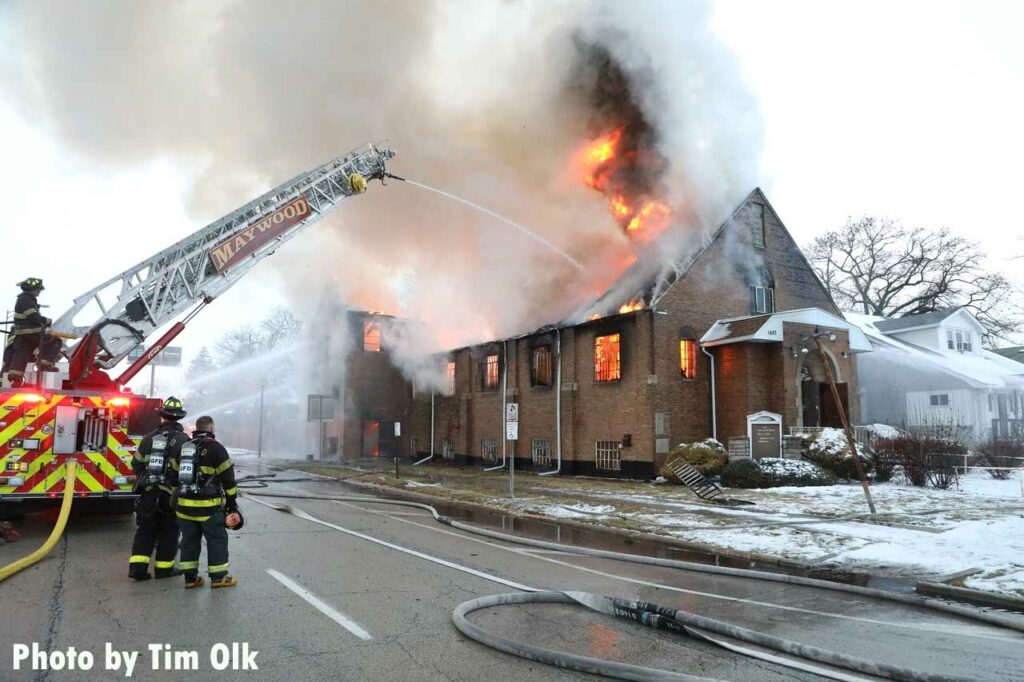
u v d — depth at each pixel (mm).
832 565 8258
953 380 28422
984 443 22531
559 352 23688
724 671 4527
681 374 20922
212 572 6410
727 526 10992
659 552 9344
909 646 5199
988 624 5848
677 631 5344
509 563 8141
